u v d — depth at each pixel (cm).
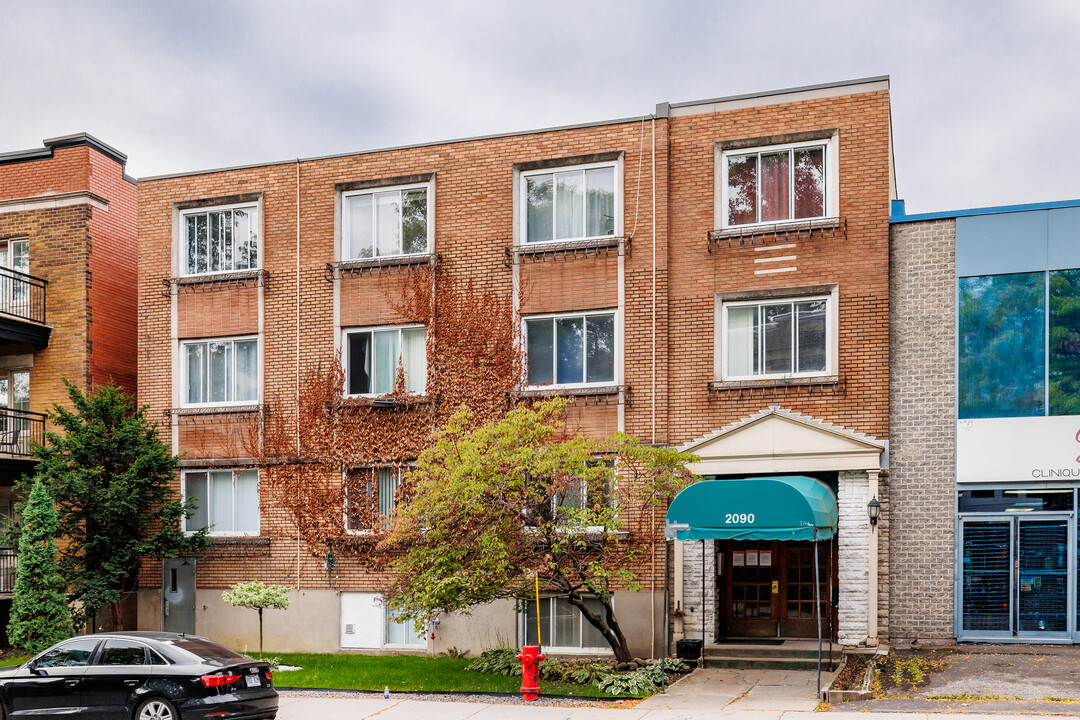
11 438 2461
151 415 2366
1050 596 1822
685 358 2023
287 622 2205
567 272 2106
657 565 1969
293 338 2273
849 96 1970
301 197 2303
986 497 1864
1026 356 1861
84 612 2202
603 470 1677
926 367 1903
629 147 2092
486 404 2067
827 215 1977
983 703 1380
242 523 2292
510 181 2158
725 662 1831
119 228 2597
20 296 2502
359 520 2150
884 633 1867
